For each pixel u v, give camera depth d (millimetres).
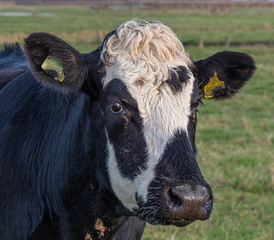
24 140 3846
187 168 2926
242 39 35656
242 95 16172
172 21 49594
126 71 3248
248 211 7047
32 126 3891
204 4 73812
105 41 3475
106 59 3371
